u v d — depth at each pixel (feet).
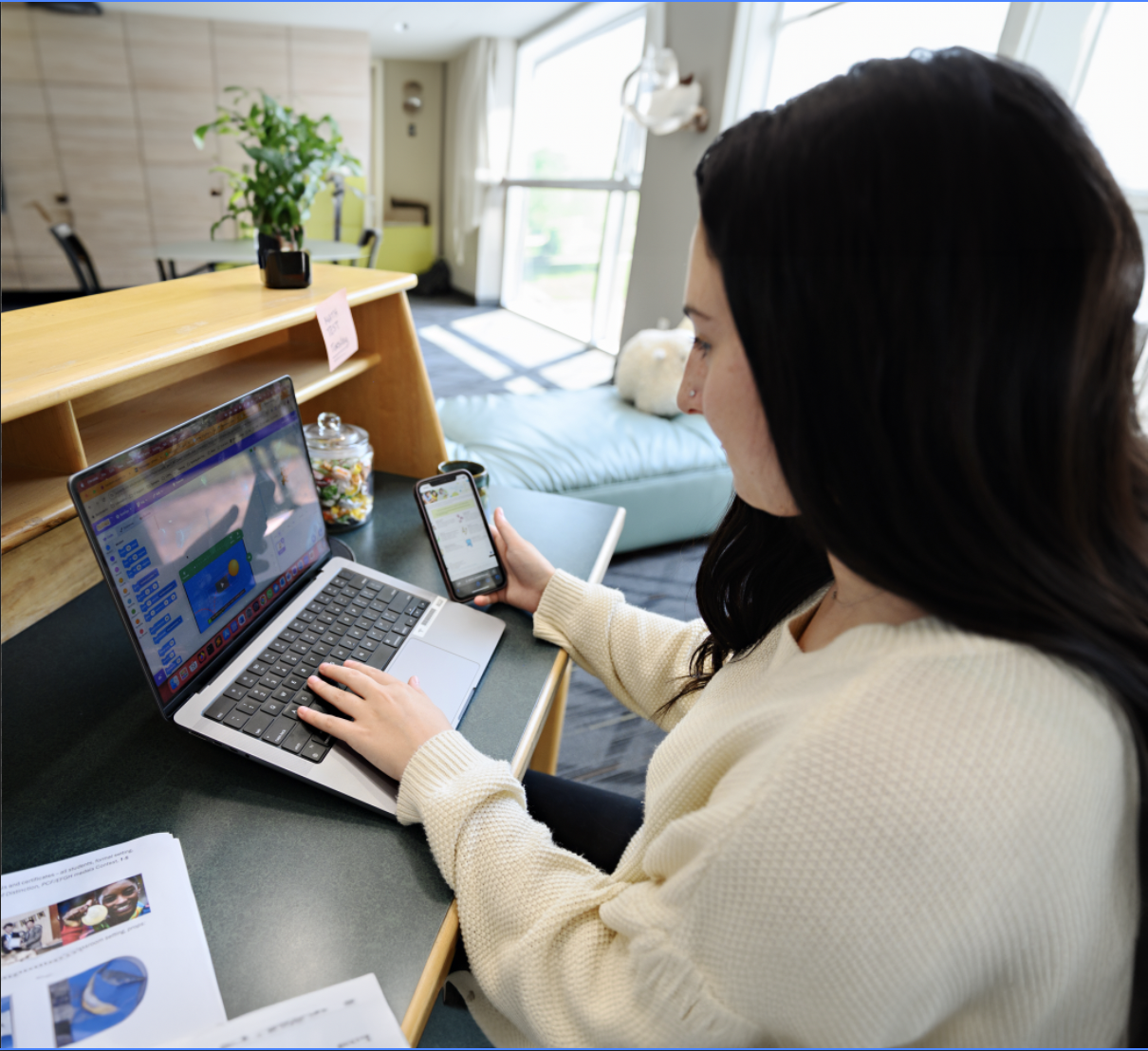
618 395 9.49
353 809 2.05
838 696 1.24
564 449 7.70
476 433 7.86
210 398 3.13
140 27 18.76
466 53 23.22
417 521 3.75
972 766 1.10
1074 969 1.20
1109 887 1.24
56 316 2.58
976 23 7.88
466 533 3.06
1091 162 1.04
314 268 3.90
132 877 1.77
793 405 1.22
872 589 1.45
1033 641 1.15
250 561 2.48
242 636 2.42
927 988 1.16
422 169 27.25
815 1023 1.27
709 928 1.33
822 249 1.11
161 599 2.06
